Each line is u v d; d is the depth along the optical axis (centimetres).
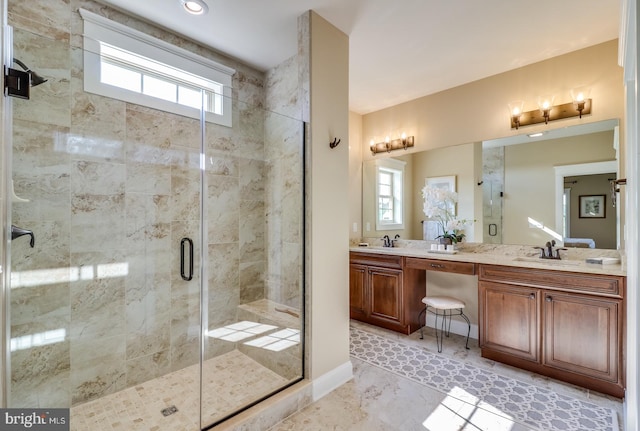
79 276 196
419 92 343
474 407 190
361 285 348
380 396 204
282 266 253
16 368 170
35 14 179
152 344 229
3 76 129
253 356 243
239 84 282
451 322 325
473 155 314
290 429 173
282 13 209
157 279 232
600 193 244
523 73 283
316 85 209
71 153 192
